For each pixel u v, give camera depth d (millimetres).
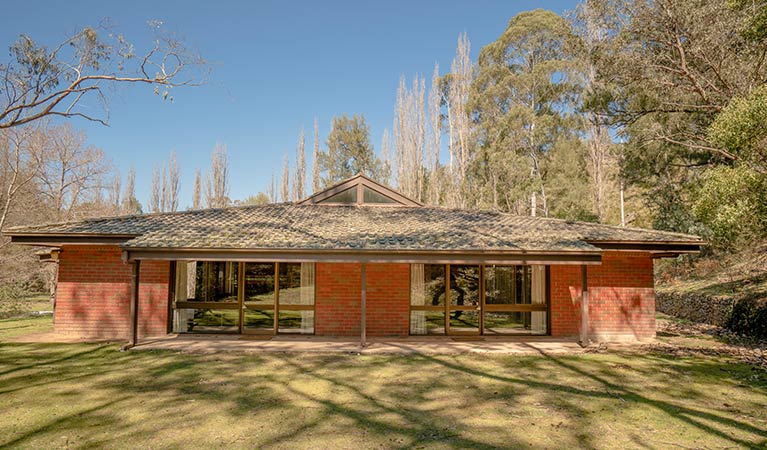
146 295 12242
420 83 39875
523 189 31172
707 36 14297
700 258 23844
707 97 15422
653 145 22188
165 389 7570
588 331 12312
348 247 10523
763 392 7555
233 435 5594
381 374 8641
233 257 10641
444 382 8109
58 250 12672
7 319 17891
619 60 16188
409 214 14867
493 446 5293
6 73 9000
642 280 12461
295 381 8125
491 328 12531
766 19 10219
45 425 5910
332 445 5293
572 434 5684
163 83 9734
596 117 20578
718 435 5652
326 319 12391
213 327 12516
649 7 15062
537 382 8148
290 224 12867
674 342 12203
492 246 10711
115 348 10805
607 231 12359
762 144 8922
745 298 14352
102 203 31188
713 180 9156
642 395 7375
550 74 33406
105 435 5582
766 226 10086
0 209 23250
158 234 11242
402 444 5332
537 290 12664
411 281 12602
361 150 51688
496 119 34562
